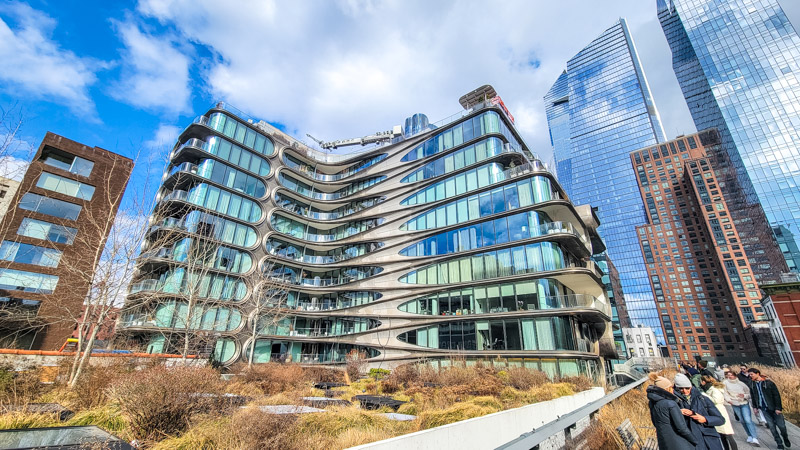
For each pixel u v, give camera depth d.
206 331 27.19
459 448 5.74
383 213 41.06
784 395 15.34
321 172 51.66
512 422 7.71
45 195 27.48
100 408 8.36
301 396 11.84
